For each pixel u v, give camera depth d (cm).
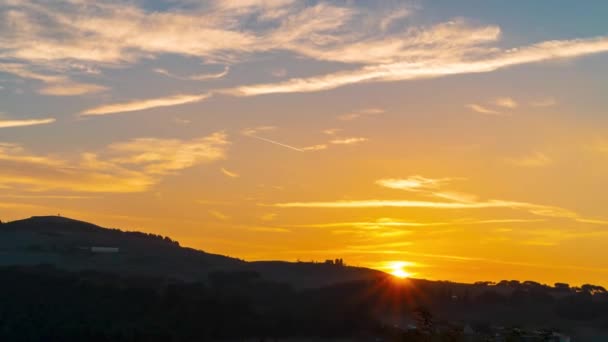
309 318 8788
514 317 9556
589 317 9694
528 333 4188
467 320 8975
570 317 9700
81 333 6875
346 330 8644
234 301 8744
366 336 8500
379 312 9631
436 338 3941
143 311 8131
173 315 8119
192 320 8044
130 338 7138
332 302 9669
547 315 9738
